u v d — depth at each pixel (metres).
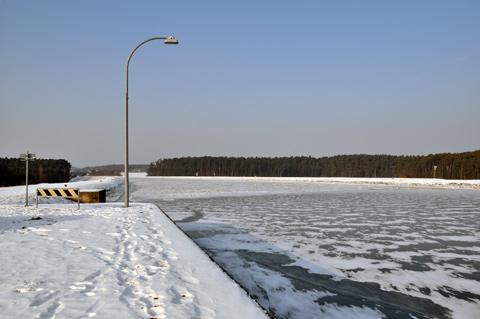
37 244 7.60
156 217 12.74
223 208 19.83
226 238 10.73
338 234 11.46
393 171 147.38
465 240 10.52
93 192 20.66
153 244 7.63
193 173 171.88
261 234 11.45
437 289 6.20
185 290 4.48
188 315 3.62
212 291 4.43
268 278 6.70
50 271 5.39
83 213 14.13
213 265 5.78
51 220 11.84
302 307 5.27
